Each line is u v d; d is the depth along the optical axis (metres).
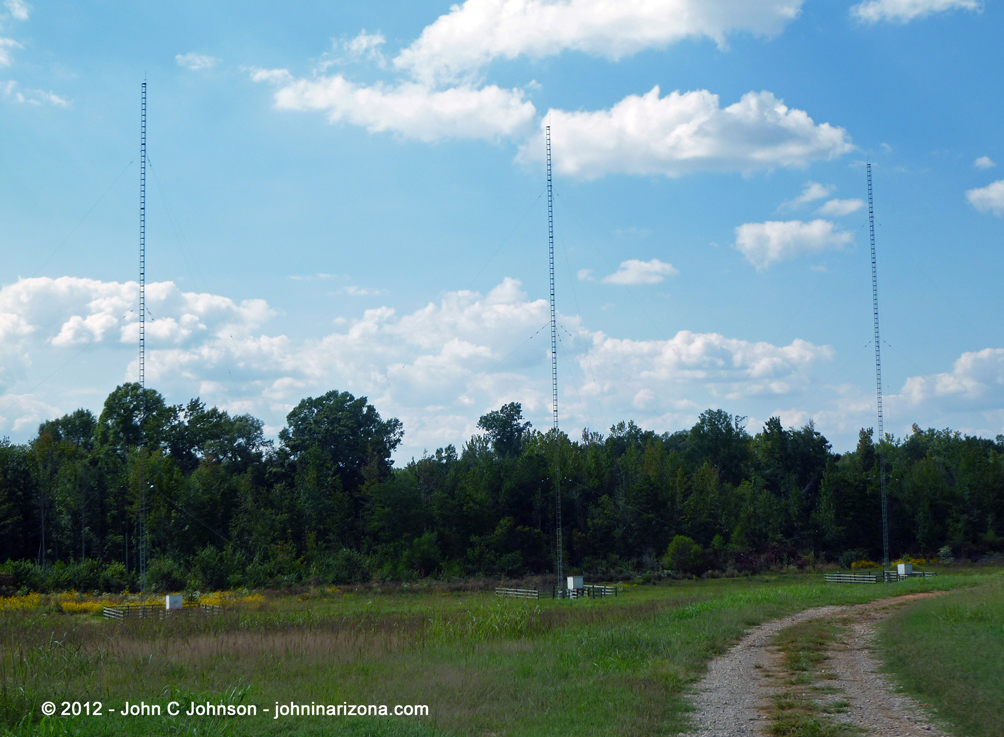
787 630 23.59
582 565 81.00
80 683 15.34
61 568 63.50
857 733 12.05
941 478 92.81
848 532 84.38
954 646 18.30
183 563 67.69
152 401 92.31
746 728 12.48
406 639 22.27
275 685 15.70
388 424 101.44
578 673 16.98
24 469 77.81
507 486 88.25
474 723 12.86
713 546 82.06
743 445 116.25
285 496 83.81
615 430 131.88
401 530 80.81
